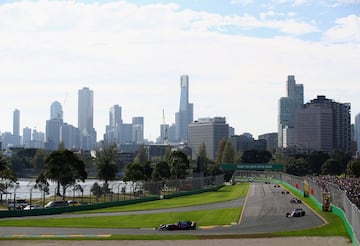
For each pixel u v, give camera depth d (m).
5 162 123.75
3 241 56.31
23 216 87.81
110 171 145.62
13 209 94.50
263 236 61.25
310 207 101.81
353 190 114.38
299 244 55.22
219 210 98.50
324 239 58.66
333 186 109.06
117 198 124.25
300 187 144.38
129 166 153.38
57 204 102.75
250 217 85.81
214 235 62.09
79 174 128.62
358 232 49.56
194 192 151.00
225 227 72.19
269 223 76.88
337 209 86.19
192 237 60.12
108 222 78.06
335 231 65.69
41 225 73.19
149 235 62.00
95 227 71.50
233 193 150.12
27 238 58.59
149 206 109.06
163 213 93.31
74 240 57.44
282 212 93.56
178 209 101.31
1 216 85.50
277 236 61.31
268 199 124.62
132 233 64.94
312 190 120.50
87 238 58.94
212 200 123.75
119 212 95.81
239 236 61.12
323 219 80.69
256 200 122.12
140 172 152.38
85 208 100.75
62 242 56.00
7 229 68.50
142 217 86.19
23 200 114.50
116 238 58.97
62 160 125.56
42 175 130.25
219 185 182.62
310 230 67.31
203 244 55.19
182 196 140.88
